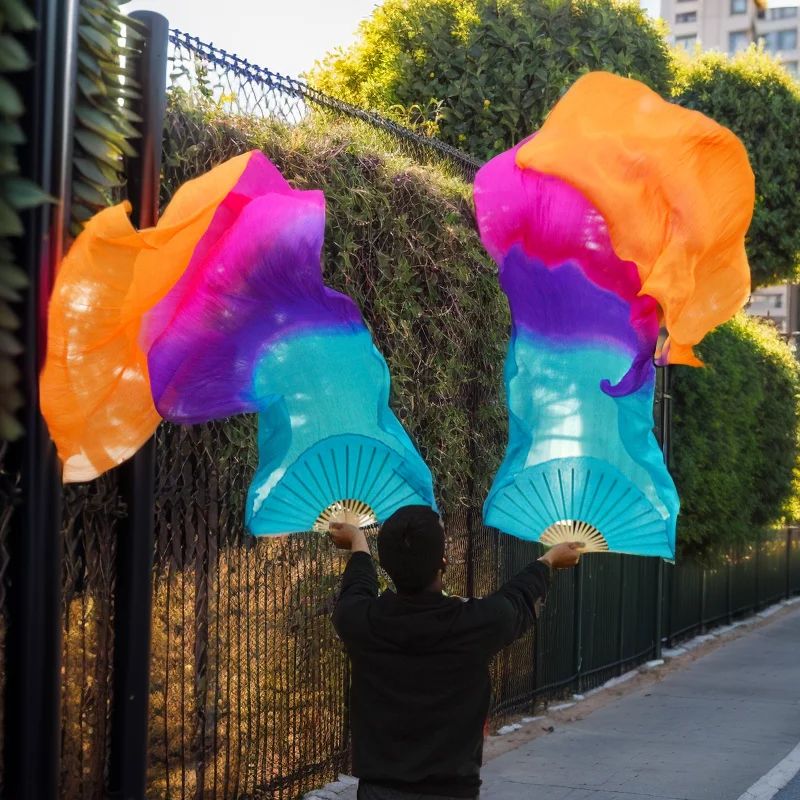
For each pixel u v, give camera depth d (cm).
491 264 696
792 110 1334
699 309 317
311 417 338
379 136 616
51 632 313
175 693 445
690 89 1328
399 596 288
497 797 593
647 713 850
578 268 331
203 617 461
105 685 401
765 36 9819
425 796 271
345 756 575
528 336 342
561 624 870
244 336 327
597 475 323
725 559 1416
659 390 1102
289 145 496
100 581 395
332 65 1119
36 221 293
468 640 277
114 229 259
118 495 389
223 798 474
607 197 316
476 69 1005
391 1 1059
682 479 1148
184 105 434
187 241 289
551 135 322
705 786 625
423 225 609
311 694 546
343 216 530
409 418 596
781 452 1553
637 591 1080
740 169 309
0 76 293
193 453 452
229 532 478
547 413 336
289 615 526
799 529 2103
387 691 278
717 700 915
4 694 320
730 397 1260
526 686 807
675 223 310
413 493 335
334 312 336
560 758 684
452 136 1007
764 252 1361
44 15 294
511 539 775
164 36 387
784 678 1045
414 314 594
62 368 272
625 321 327
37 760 314
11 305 294
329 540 557
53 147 297
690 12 9981
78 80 318
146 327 310
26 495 304
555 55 1012
